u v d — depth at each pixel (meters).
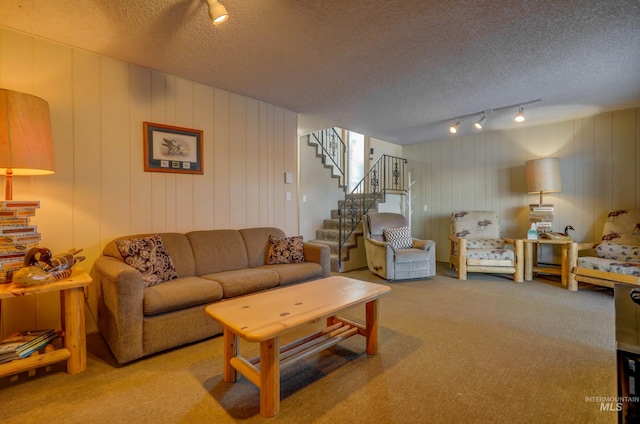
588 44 2.45
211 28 2.24
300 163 5.80
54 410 1.62
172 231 3.09
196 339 2.38
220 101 3.43
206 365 2.09
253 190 3.75
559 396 1.71
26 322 2.36
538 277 4.55
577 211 4.43
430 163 6.00
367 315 2.23
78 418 1.56
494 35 2.33
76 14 2.06
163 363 2.11
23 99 1.96
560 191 4.45
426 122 4.67
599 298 3.52
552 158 4.27
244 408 1.64
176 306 2.26
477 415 1.56
